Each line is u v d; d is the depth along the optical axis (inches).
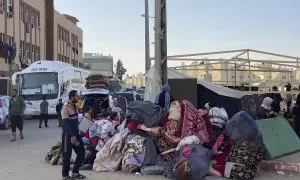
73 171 383.2
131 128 432.5
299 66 725.3
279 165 413.1
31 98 1236.5
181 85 534.3
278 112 590.6
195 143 399.5
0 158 504.4
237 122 398.6
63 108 376.8
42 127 973.2
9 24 1599.4
